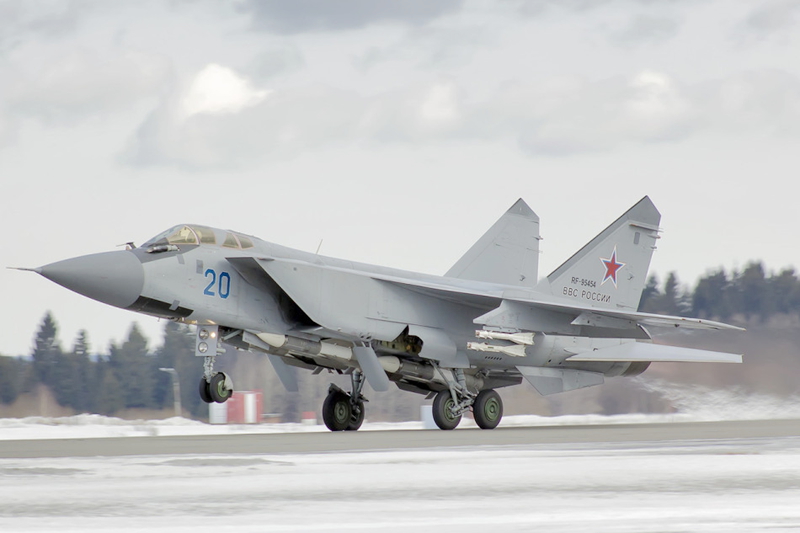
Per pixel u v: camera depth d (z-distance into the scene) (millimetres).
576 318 68125
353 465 34500
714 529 21016
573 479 29797
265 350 67188
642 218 79062
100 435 81750
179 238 63938
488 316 65750
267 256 65312
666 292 157750
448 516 22984
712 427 66375
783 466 33219
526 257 85750
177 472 32375
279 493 26984
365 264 72312
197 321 64125
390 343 70562
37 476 31344
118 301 61062
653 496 26078
